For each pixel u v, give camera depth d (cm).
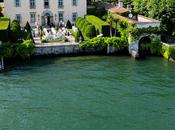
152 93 6981
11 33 10050
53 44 9794
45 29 11144
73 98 6794
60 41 10169
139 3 10975
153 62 9038
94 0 14238
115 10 11331
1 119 6016
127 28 9881
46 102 6625
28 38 9806
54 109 6353
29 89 7212
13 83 7544
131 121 5941
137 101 6644
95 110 6309
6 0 11462
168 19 10131
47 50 9594
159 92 7025
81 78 7819
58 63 9006
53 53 9656
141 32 9669
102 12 12356
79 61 9162
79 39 9988
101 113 6197
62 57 9606
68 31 11044
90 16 11606
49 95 6925
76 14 12031
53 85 7419
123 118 6041
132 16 10725
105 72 8212
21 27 11731
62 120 5975
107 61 9144
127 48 9888
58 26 11844
